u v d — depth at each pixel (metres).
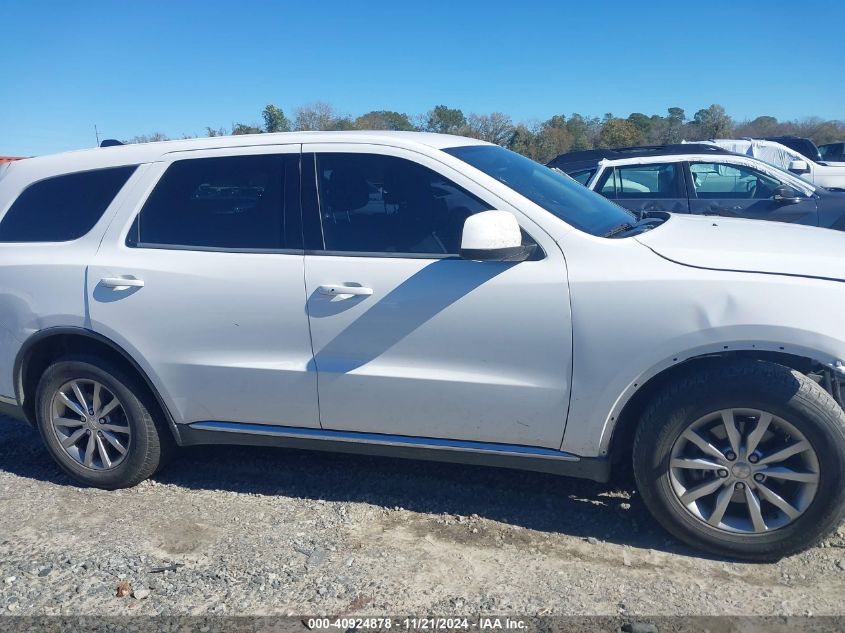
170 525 3.64
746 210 7.77
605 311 3.03
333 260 3.41
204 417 3.80
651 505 3.15
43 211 4.04
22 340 3.98
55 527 3.67
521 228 3.21
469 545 3.32
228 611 2.90
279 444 3.74
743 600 2.82
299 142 3.62
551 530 3.41
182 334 3.66
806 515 2.91
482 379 3.24
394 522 3.56
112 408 3.96
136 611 2.93
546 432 3.23
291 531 3.52
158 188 3.79
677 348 2.95
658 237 3.29
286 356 3.53
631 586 2.94
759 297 2.86
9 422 5.28
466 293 3.19
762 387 2.86
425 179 3.40
